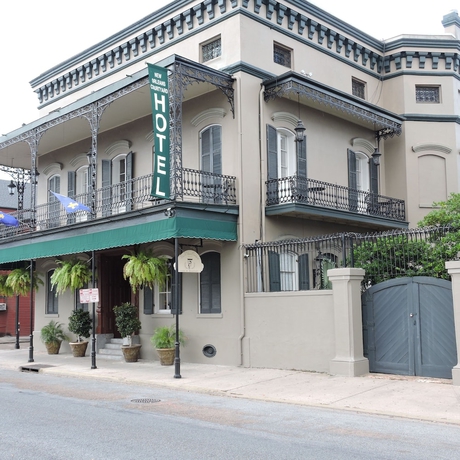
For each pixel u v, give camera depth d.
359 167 20.58
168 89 14.58
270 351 14.52
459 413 9.13
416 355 12.53
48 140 21.70
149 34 18.95
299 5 18.19
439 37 21.19
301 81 16.30
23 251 19.30
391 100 21.28
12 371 16.62
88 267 19.03
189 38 17.78
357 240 14.28
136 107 18.06
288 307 14.24
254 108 16.36
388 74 21.44
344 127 19.61
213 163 16.53
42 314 22.36
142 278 15.62
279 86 16.28
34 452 6.96
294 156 17.45
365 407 9.77
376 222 18.66
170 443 7.39
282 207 15.81
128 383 13.49
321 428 8.35
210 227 14.79
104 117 19.02
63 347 21.12
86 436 7.81
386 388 11.30
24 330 32.22
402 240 13.53
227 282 15.66
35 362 17.97
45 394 11.81
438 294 12.32
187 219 14.26
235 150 15.93
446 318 12.17
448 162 21.06
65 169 22.62
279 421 8.88
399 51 21.12
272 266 15.55
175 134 14.45
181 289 16.81
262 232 15.94
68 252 17.31
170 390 12.34
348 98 17.84
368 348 13.29
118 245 15.55
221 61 16.67
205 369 14.84
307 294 13.88
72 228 17.19
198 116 16.95
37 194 24.08
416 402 9.98
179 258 14.79
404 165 20.69
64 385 13.26
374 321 13.25
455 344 12.02
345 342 12.94
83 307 20.39
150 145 18.80
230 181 15.72
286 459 6.61
